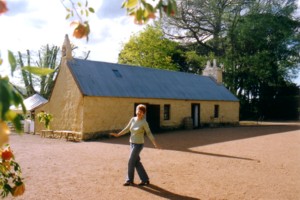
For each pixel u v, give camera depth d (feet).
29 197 22.54
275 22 124.16
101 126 66.03
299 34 131.13
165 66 136.98
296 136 65.51
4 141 3.26
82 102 63.67
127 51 141.49
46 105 75.25
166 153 43.16
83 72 69.67
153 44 138.00
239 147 49.24
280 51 130.52
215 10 132.98
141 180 26.23
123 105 70.79
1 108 3.07
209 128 89.97
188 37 151.43
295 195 23.80
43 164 34.91
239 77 132.77
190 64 150.92
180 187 25.67
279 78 129.39
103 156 40.70
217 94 101.96
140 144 25.75
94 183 26.68
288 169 32.99
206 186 26.08
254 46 129.18
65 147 50.08
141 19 4.93
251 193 24.21
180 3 136.87
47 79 96.17
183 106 86.74
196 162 36.50
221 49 141.08
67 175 29.60
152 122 78.95
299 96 131.54
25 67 4.08
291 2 131.85
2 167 7.78
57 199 22.22
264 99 140.15
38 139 64.69
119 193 23.81
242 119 137.80
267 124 107.76
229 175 30.09
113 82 73.26
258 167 33.88
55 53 104.47
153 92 79.46
